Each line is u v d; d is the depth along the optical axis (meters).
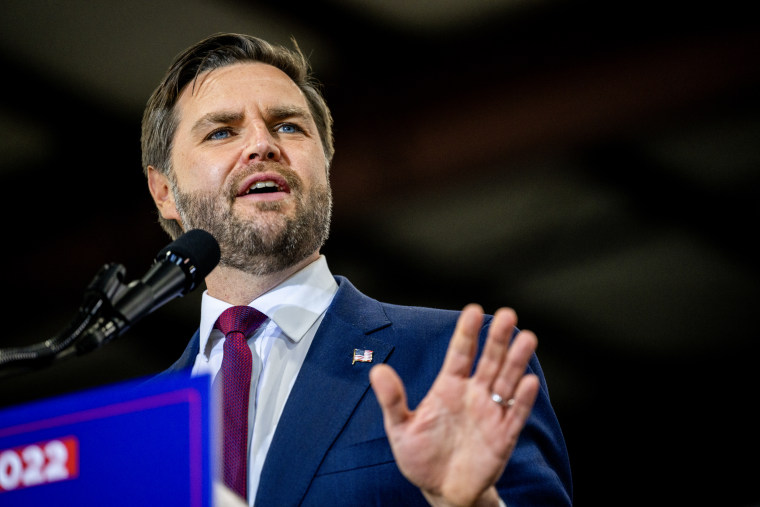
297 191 3.55
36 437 1.77
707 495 6.26
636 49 6.12
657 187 6.20
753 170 6.11
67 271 6.50
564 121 6.21
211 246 2.50
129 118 6.37
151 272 2.34
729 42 6.04
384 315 3.39
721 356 6.24
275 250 3.47
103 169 6.44
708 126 6.11
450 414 2.24
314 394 3.05
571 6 6.02
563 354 6.37
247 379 3.12
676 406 6.28
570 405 6.36
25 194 6.42
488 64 6.21
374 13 6.03
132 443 1.74
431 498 2.27
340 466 2.85
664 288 6.27
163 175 3.96
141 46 6.12
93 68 6.19
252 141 3.59
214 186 3.55
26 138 6.34
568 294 6.34
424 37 6.14
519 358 2.23
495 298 6.37
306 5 5.99
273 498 2.81
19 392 6.44
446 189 6.29
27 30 5.99
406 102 6.28
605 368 6.34
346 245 6.34
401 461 2.23
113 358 6.43
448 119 6.27
